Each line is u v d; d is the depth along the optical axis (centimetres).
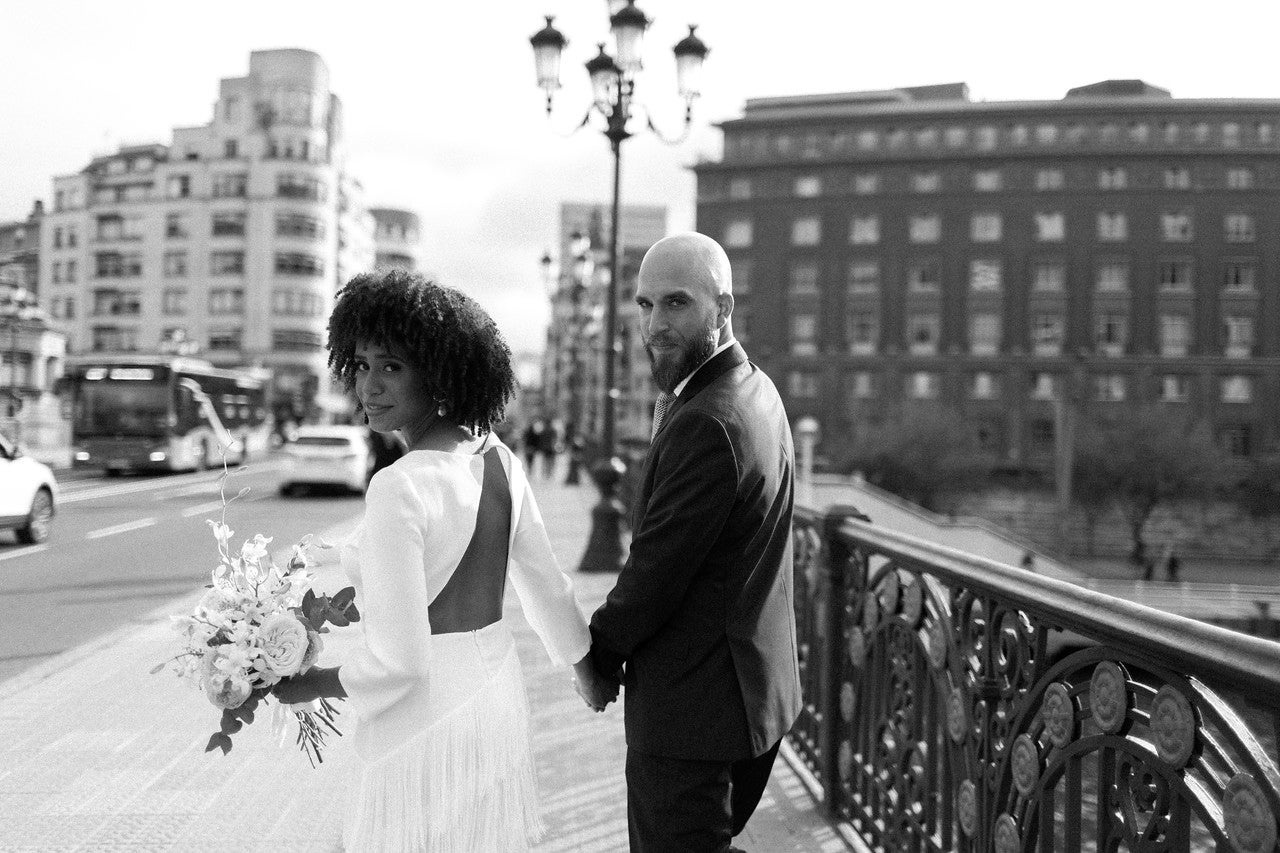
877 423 6469
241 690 191
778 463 235
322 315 8481
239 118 8362
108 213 8656
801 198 6925
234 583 201
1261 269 6209
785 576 243
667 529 218
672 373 241
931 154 6700
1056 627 217
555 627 229
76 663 664
